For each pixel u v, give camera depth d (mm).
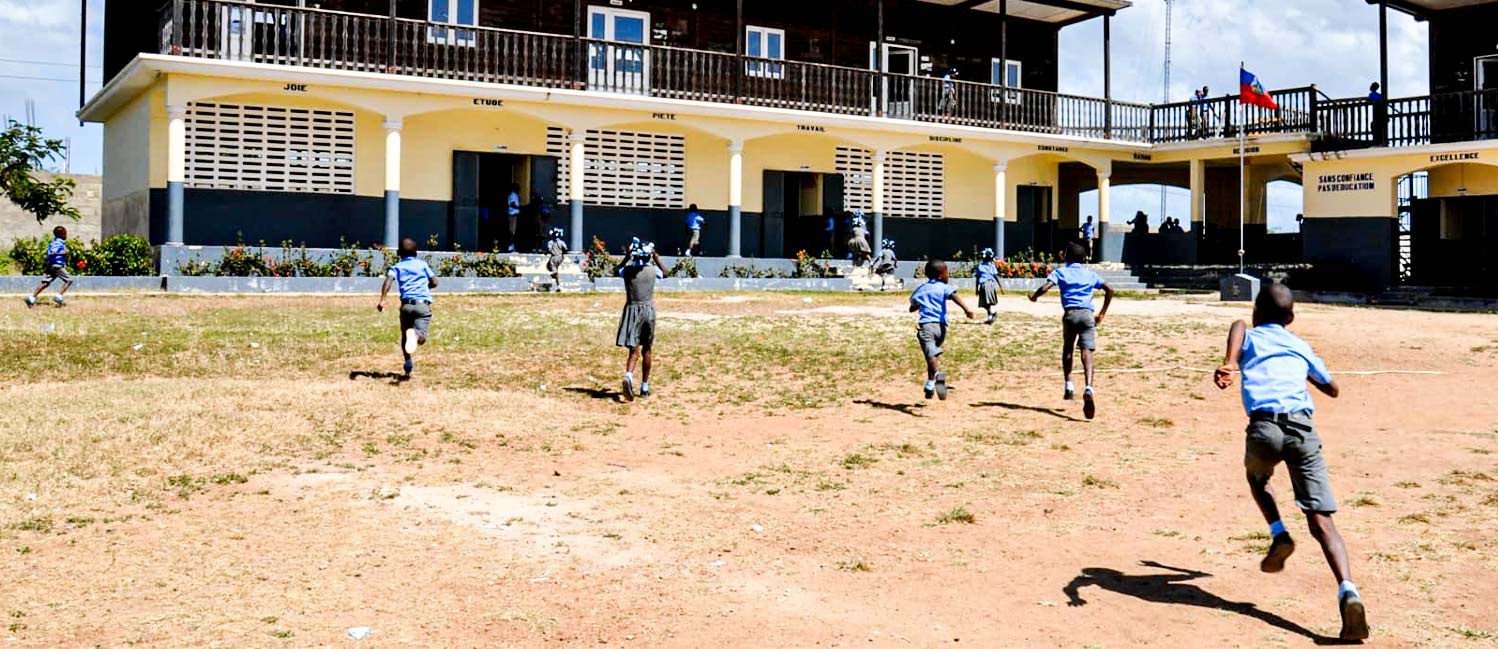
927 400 13664
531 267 28531
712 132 31156
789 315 21750
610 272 28203
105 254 24219
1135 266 35344
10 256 26312
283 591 6859
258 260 24938
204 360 15734
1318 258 31500
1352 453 10367
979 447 11148
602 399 13797
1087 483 9586
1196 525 8227
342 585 6980
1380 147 30000
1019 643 5973
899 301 25094
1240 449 10758
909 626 6254
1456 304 27094
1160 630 6137
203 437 10977
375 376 14961
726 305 23750
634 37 32031
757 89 33406
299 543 7875
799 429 12148
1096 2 35656
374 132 28438
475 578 7129
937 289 13562
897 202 35625
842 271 31828
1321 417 12219
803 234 35031
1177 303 25281
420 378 14867
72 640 6027
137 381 14234
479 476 9969
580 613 6484
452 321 19828
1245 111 32438
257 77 25641
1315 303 26984
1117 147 36156
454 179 29453
